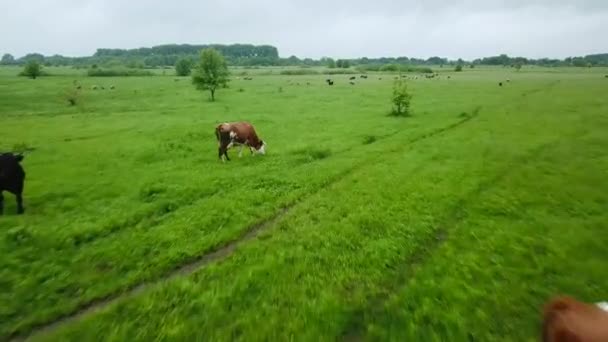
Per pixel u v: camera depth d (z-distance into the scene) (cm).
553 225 1173
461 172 1734
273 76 12438
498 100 4497
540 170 1739
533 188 1508
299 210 1362
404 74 12850
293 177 1722
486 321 754
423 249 1070
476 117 3347
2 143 2491
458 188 1526
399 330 743
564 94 4984
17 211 1342
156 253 1062
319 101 4884
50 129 3041
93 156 2156
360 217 1263
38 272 952
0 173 1255
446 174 1719
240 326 756
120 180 1708
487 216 1266
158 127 3092
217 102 4997
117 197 1501
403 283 904
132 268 988
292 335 729
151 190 1534
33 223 1235
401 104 3716
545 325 609
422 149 2220
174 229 1195
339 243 1091
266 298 845
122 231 1199
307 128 2972
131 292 898
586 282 875
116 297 879
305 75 13200
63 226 1206
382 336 725
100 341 728
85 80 9631
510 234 1117
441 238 1134
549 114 3347
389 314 787
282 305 820
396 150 2245
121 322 773
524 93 5222
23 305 834
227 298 844
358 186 1595
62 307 826
